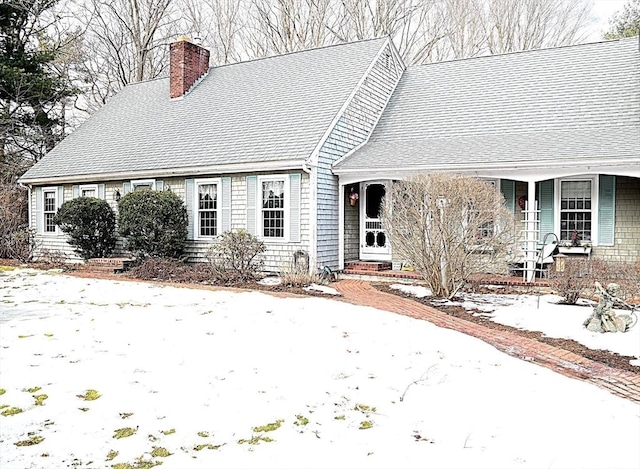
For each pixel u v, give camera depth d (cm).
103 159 1859
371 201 1619
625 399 529
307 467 362
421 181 1102
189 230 1655
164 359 590
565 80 1532
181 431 416
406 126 1627
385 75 1762
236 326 756
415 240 1109
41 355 595
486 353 648
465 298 1109
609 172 1159
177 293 1113
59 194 1977
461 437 416
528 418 456
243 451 384
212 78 2038
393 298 1113
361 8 3128
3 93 2381
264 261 1503
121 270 1605
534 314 918
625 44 1552
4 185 2264
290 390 506
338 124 1511
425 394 505
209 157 1580
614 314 804
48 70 2642
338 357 611
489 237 1076
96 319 796
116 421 431
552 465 374
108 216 1789
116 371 546
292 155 1418
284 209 1467
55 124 2627
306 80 1748
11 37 2473
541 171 1233
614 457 389
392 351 640
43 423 425
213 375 542
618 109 1359
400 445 399
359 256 1630
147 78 3206
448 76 1778
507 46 3209
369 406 475
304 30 3181
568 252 1277
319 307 922
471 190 1066
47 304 945
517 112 1490
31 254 1938
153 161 1698
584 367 648
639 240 1259
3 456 371
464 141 1445
